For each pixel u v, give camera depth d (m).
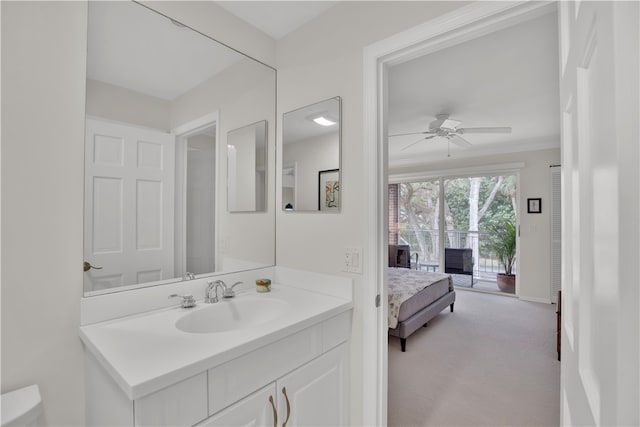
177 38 1.52
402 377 2.58
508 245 5.23
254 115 1.83
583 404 0.50
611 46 0.33
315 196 1.69
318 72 1.69
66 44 1.16
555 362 2.83
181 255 1.53
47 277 1.11
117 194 1.31
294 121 1.81
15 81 1.05
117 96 1.32
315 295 1.62
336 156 1.59
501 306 4.62
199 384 0.94
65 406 1.14
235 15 1.73
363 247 1.48
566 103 0.67
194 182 1.58
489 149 5.14
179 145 1.52
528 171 4.91
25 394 1.02
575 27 0.56
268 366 1.14
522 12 1.10
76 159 1.18
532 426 1.97
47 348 1.11
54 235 1.13
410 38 1.33
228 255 1.71
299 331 1.26
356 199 1.51
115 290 1.30
